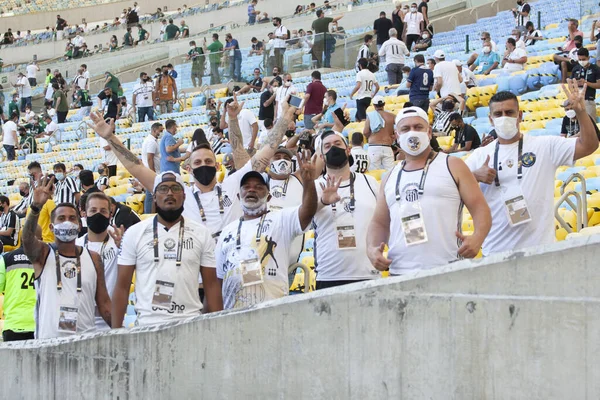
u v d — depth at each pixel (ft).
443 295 17.42
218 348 20.11
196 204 28.37
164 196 24.31
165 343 20.89
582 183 33.01
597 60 63.10
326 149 26.07
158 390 20.90
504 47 84.84
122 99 98.58
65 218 26.04
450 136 54.85
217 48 108.99
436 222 22.18
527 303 16.66
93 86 123.85
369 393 18.15
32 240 25.96
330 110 66.03
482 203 22.15
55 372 22.85
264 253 24.59
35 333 26.32
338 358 18.54
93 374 22.07
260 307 19.60
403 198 22.53
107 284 28.60
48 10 179.93
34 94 117.60
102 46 158.92
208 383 20.21
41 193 25.86
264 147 29.12
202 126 85.97
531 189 23.97
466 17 105.29
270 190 29.12
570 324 16.30
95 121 30.63
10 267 28.63
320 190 26.37
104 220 28.63
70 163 93.71
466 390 17.12
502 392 16.79
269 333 19.43
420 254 22.18
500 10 104.22
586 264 16.22
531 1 101.65
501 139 24.57
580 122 23.53
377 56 86.33
